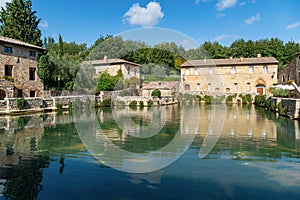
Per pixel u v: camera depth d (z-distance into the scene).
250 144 7.50
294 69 27.27
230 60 37.12
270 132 9.70
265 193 4.00
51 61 26.20
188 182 4.42
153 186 4.24
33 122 12.75
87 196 3.88
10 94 19.98
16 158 5.95
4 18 32.00
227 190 4.09
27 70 22.70
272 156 6.11
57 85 27.27
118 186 4.23
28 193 3.98
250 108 23.77
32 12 32.44
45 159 5.83
